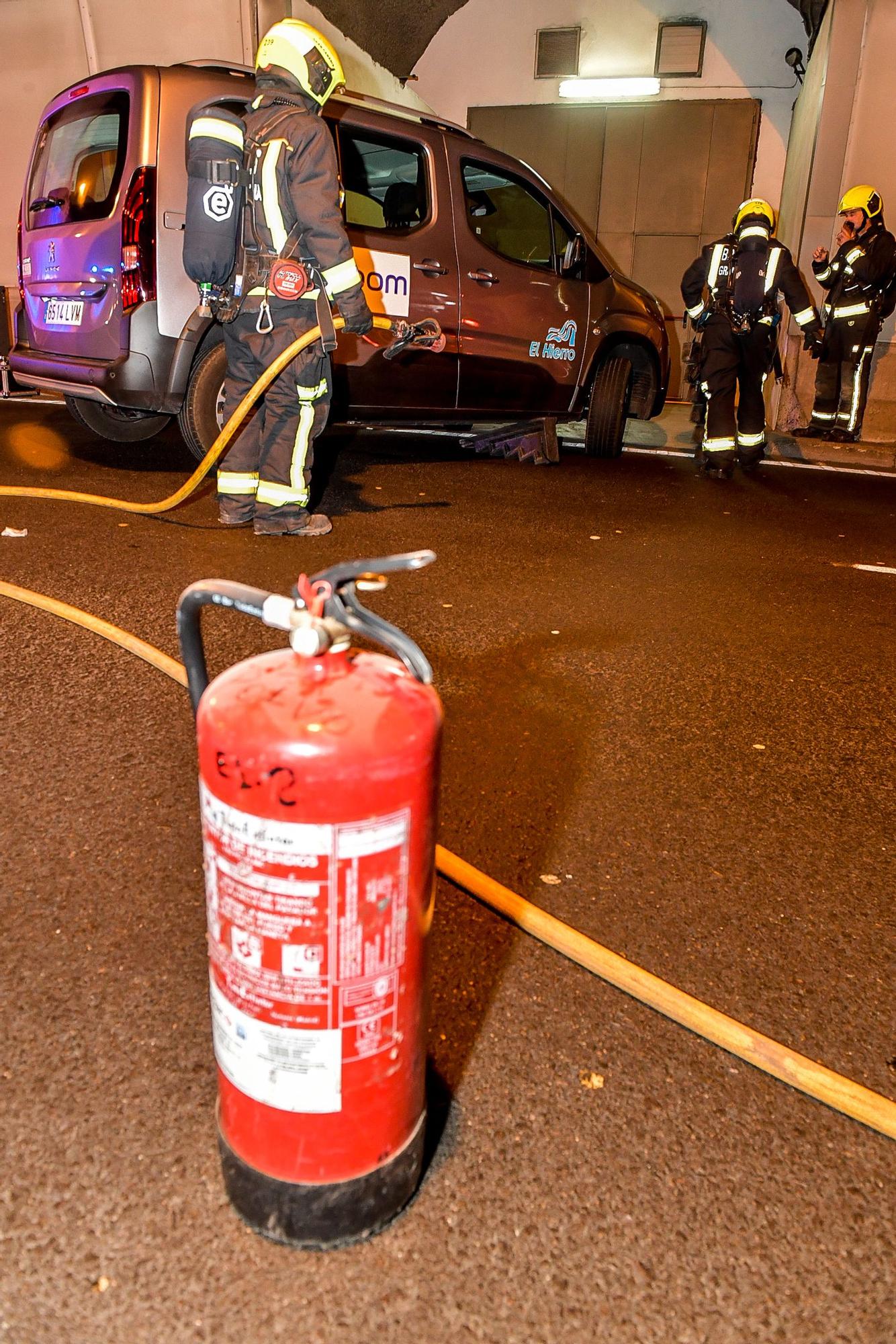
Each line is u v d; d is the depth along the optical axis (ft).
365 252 19.40
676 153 39.19
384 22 36.55
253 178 13.78
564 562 16.05
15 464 20.70
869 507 21.81
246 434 16.03
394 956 4.17
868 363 29.19
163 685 10.34
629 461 25.93
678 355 41.39
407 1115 4.56
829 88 30.37
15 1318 4.19
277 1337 4.18
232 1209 4.72
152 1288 4.35
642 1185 5.01
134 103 16.72
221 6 31.53
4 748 8.88
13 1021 5.77
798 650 12.77
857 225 28.22
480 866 7.64
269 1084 4.24
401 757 3.88
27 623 11.82
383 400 20.80
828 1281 4.59
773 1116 5.50
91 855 7.39
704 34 37.58
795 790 9.19
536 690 11.00
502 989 6.32
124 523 16.28
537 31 39.11
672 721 10.47
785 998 6.44
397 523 17.62
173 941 6.53
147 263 16.89
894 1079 5.83
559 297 23.32
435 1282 4.45
